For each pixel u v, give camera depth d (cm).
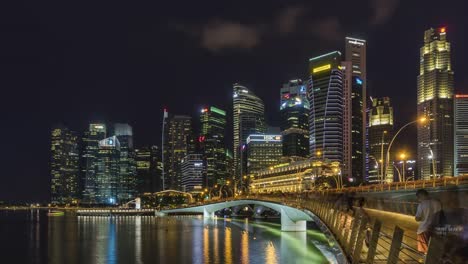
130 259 9831
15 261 10325
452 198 7538
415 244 3109
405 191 9050
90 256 10606
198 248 11188
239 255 9600
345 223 2616
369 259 1603
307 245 10956
